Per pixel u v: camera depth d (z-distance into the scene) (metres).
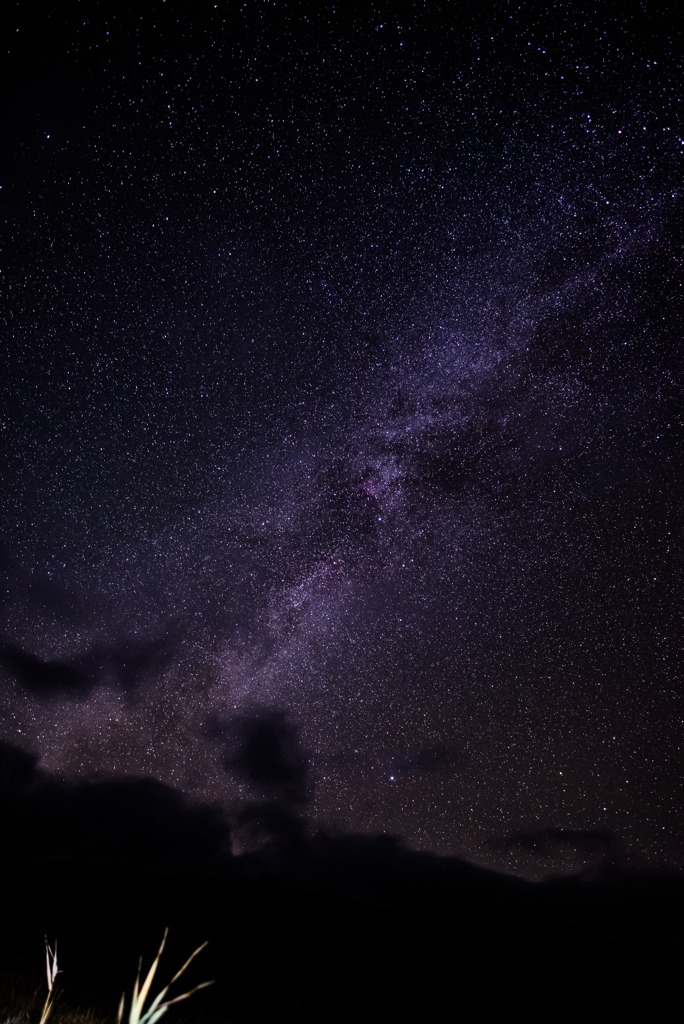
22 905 21.36
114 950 18.64
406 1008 19.64
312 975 20.73
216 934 22.72
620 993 23.64
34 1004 6.14
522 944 27.50
